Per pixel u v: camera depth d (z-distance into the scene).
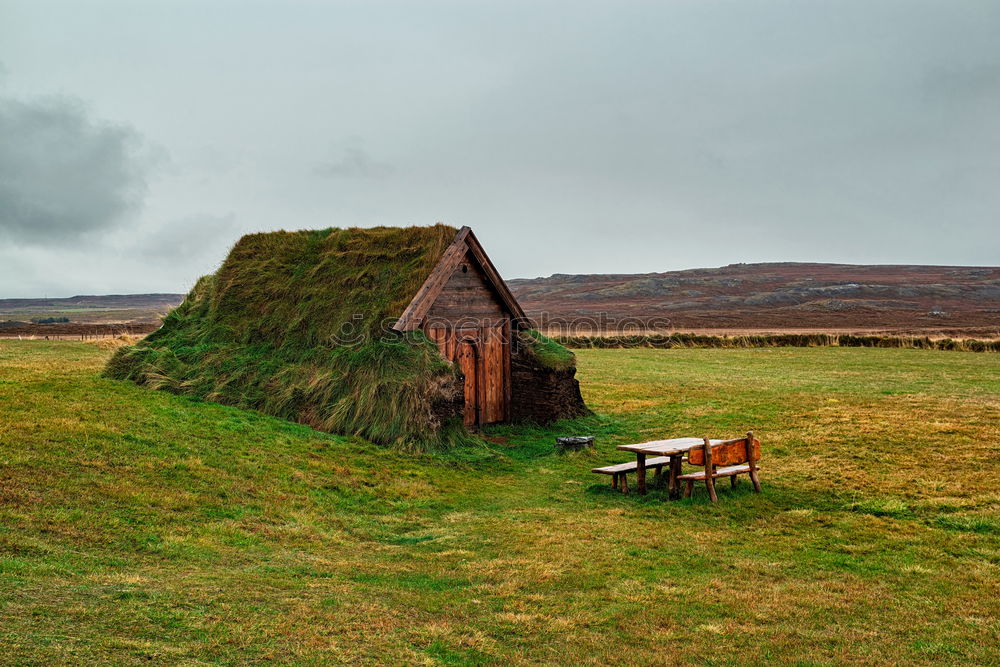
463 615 7.05
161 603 6.48
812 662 6.04
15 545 7.39
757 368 32.88
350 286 18.34
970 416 17.88
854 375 29.09
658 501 11.90
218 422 14.41
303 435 14.72
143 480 10.39
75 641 5.41
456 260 17.73
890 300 136.75
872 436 15.89
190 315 20.86
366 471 13.09
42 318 156.00
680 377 29.55
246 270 20.80
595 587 7.87
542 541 9.63
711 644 6.40
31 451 10.52
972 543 9.52
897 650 6.28
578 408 20.25
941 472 12.95
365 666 5.70
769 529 10.29
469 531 10.26
